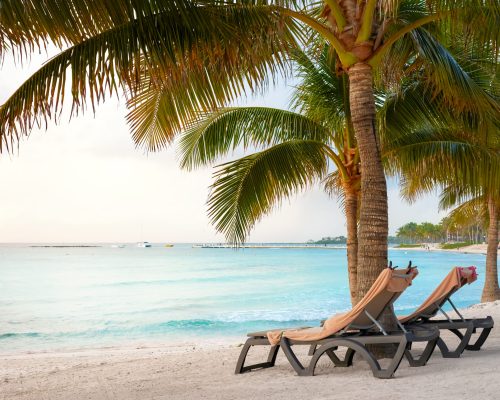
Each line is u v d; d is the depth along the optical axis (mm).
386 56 6773
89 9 4062
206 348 11180
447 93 6859
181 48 4469
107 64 4328
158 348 12219
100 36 4426
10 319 20031
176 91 5516
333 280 38781
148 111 6254
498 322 9469
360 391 4363
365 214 5988
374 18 6082
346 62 6082
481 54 7266
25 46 3891
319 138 8641
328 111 8891
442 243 193000
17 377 7453
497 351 6074
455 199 16203
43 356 11055
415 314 6145
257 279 40125
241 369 5941
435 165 8266
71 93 4332
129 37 4375
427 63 6789
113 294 29391
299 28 5793
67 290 32094
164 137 6492
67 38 4109
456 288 6074
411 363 5387
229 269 55625
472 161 8008
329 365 5902
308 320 18266
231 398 4590
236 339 14258
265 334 5738
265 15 4945
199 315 20391
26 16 3828
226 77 5152
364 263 5926
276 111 8602
